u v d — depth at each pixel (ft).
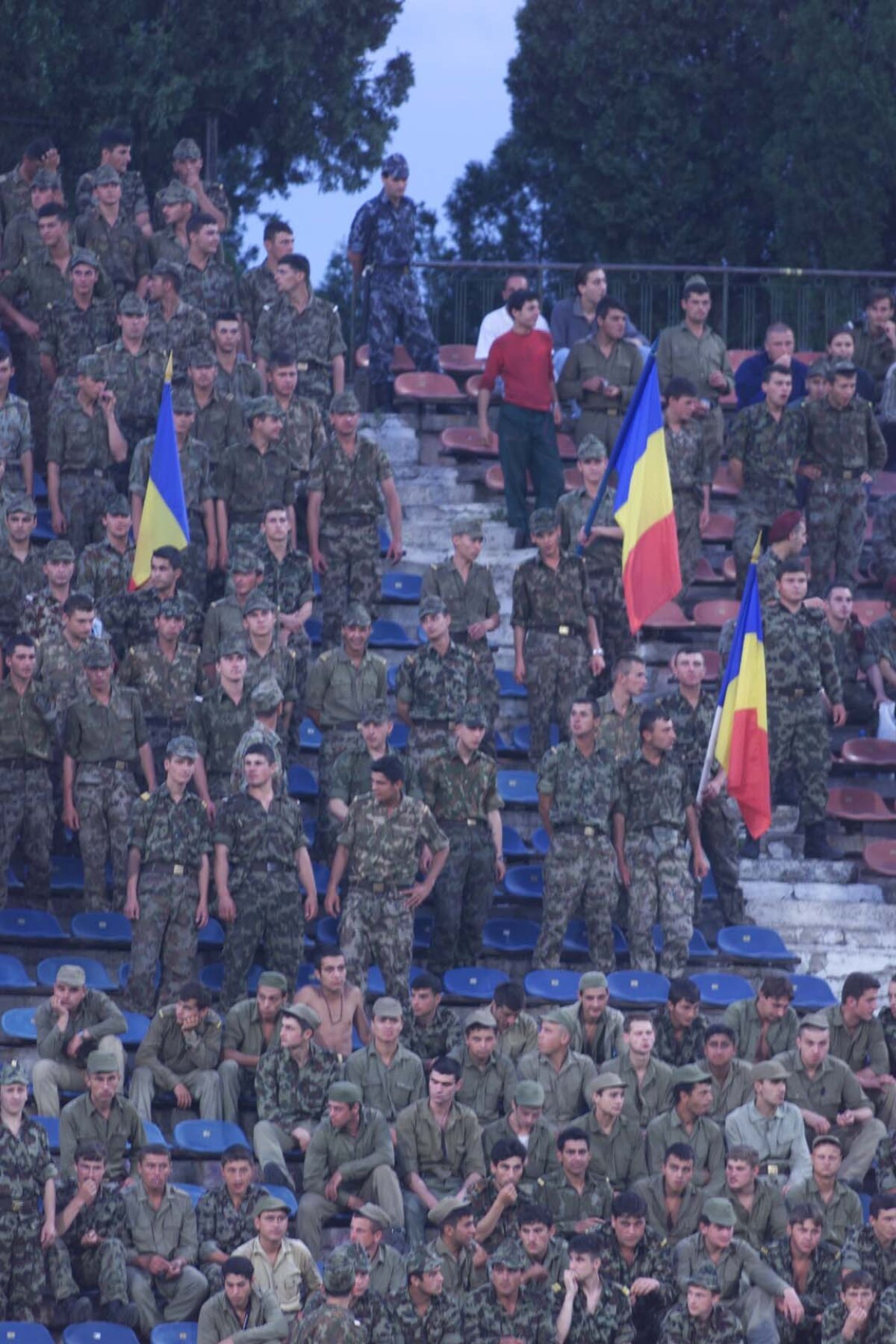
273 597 186.80
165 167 274.16
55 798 177.27
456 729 173.06
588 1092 157.48
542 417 208.03
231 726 176.55
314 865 179.42
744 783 174.19
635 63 301.84
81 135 269.44
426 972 166.71
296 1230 152.05
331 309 210.79
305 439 199.11
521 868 181.47
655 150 299.99
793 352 235.81
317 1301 138.82
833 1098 162.61
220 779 176.55
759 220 301.22
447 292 242.99
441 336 243.19
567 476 215.31
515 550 210.18
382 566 207.62
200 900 166.30
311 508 193.88
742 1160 152.46
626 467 169.78
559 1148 153.79
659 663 200.34
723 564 212.43
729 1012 166.71
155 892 165.37
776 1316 149.59
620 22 301.43
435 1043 163.53
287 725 180.65
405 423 223.51
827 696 187.42
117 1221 146.61
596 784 173.78
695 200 299.79
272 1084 156.87
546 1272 147.33
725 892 180.24
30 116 268.00
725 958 177.27
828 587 203.92
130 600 183.83
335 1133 153.17
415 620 202.80
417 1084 158.51
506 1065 159.94
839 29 287.89
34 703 171.83
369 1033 162.61
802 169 288.92
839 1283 150.71
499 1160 150.30
